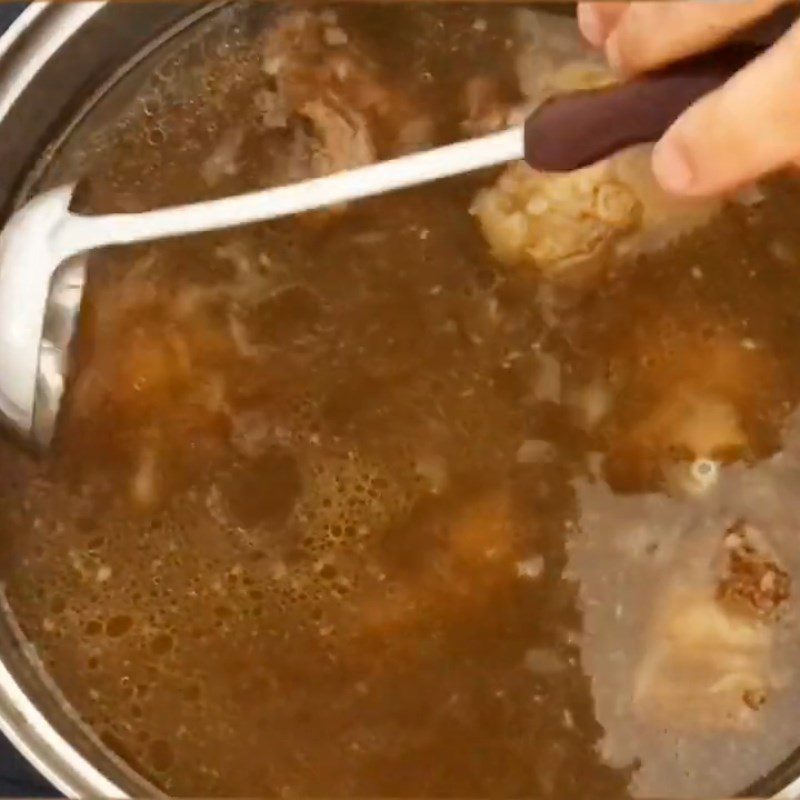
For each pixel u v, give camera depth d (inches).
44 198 27.0
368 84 27.9
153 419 27.0
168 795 26.0
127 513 26.8
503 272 27.4
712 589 26.6
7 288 26.5
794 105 23.1
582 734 26.5
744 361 27.3
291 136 27.7
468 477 27.0
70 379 26.9
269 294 27.5
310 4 28.2
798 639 26.6
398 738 26.4
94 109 28.0
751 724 26.4
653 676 26.5
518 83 27.9
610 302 27.5
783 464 27.0
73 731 26.0
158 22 27.8
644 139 24.7
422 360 27.3
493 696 26.5
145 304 27.3
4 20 28.2
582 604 26.7
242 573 26.6
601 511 26.9
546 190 27.1
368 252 27.5
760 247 27.5
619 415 27.1
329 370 27.2
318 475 26.9
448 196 27.5
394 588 26.7
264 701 26.4
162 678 26.4
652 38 24.5
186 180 27.7
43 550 26.7
